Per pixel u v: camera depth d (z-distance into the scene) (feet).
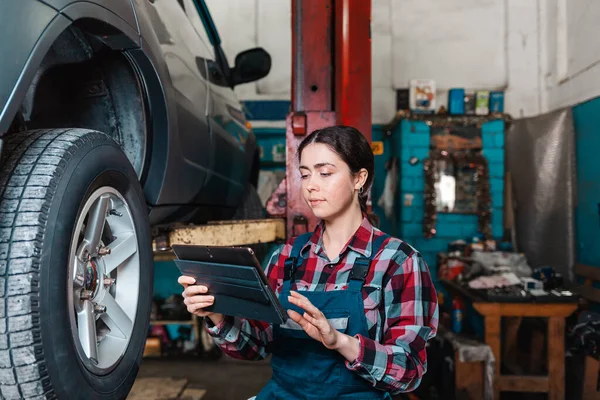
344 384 3.18
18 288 2.75
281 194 7.42
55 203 3.01
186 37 6.65
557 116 13.21
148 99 4.92
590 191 12.03
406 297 3.23
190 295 3.25
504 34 15.84
